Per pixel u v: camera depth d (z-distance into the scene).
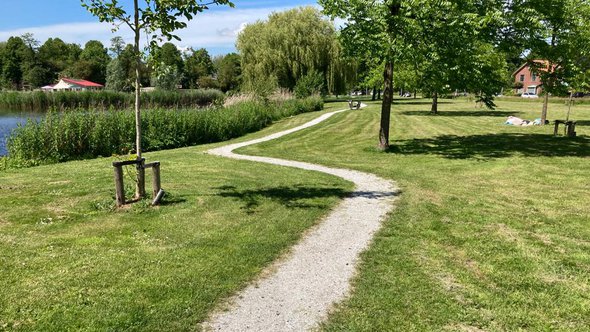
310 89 40.06
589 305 4.25
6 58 93.00
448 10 12.37
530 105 44.03
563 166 11.56
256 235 6.04
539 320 3.99
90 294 4.23
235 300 4.29
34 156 13.32
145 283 4.48
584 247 5.76
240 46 46.00
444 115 29.48
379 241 5.98
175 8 6.79
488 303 4.27
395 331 3.80
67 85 78.12
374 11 12.23
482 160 12.60
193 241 5.71
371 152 14.56
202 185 8.92
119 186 7.04
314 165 12.16
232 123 20.56
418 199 8.26
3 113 37.66
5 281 4.43
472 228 6.54
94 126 14.76
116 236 5.80
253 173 10.55
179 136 17.78
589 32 15.70
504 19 13.12
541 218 7.03
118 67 54.12
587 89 18.86
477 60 14.16
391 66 14.23
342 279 4.80
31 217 6.52
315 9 45.62
